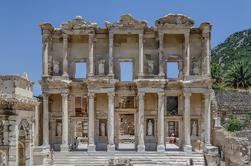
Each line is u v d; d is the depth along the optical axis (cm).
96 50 6538
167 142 7156
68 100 6425
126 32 6350
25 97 4138
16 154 3919
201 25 6391
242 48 15250
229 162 5253
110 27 6347
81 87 6444
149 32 6481
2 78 3922
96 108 6531
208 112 6216
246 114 7350
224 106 7419
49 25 6388
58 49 6562
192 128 6519
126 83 6362
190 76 6281
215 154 5675
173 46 6538
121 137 8000
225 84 9106
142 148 6147
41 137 6450
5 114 3888
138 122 6262
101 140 6519
